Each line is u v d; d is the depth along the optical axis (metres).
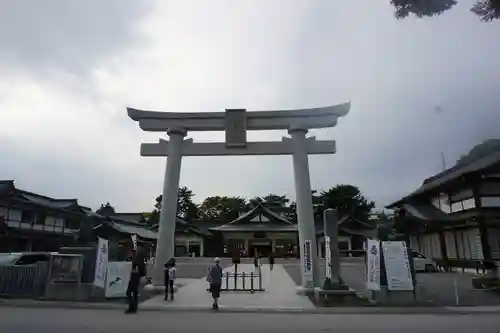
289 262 43.44
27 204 43.12
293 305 14.70
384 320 11.59
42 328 9.73
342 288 15.59
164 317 11.98
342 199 61.06
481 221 25.44
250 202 70.56
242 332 9.57
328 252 16.30
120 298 15.62
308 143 20.28
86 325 10.30
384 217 35.62
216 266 14.39
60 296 15.54
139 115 20.92
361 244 51.53
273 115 20.47
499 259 24.67
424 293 17.06
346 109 19.97
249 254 51.59
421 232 34.34
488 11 6.03
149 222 66.62
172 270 16.39
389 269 15.33
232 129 20.45
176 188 19.97
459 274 26.73
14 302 14.69
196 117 20.77
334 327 10.32
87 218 19.92
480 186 26.12
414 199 34.41
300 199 19.27
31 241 44.91
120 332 9.41
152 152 20.91
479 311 13.28
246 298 16.64
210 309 13.79
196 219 69.50
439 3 6.24
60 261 15.96
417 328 10.16
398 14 6.74
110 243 21.09
